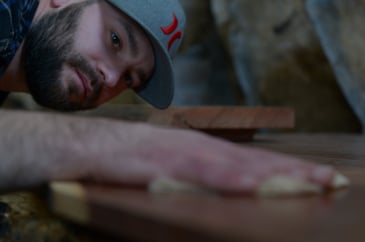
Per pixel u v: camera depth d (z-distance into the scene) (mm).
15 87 1678
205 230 436
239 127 1954
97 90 1648
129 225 513
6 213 867
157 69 1776
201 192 600
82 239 665
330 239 420
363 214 518
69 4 1556
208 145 662
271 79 4062
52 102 1611
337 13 3379
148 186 616
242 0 4113
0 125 755
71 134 723
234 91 4598
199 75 4691
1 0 1223
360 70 3334
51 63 1540
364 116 3404
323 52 3713
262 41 4066
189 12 4629
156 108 1937
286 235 424
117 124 750
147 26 1622
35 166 694
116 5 1578
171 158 636
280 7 3896
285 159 653
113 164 649
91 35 1576
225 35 4348
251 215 501
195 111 1908
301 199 595
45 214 862
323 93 3811
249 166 618
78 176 670
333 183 651
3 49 1253
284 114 2033
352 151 1575
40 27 1510
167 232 468
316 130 3877
